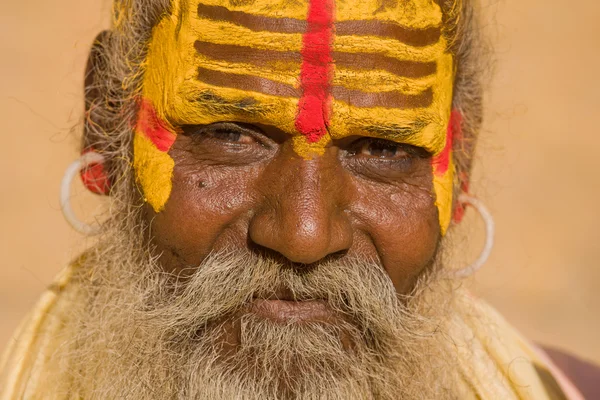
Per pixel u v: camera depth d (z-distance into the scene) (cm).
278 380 350
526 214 1262
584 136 1460
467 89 405
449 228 412
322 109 328
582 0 1834
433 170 364
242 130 342
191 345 365
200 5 335
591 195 1320
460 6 367
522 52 1659
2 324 962
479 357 411
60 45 1577
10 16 1666
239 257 346
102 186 402
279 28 326
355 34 329
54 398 380
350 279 351
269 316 350
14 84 1469
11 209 1223
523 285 1094
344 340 358
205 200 345
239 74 329
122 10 381
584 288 1095
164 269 361
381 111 334
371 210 353
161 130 351
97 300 397
